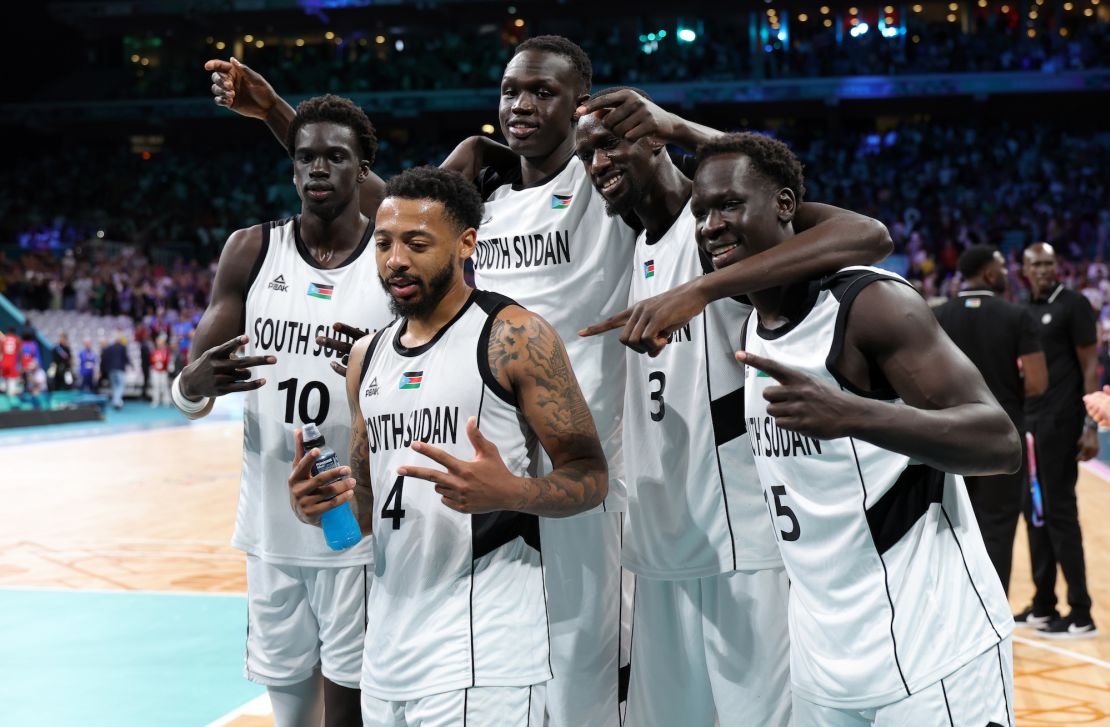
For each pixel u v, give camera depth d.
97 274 24.77
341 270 3.10
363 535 2.59
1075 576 5.29
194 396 2.92
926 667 2.08
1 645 5.29
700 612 2.87
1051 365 5.32
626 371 3.02
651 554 2.89
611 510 3.14
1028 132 27.33
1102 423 2.97
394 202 2.33
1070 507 5.31
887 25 27.83
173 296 24.75
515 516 2.34
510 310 2.39
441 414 2.34
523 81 3.04
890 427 1.89
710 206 2.26
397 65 28.84
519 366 2.32
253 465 3.17
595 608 3.13
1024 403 5.28
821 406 1.89
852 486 2.15
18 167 30.80
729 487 2.78
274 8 28.41
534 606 2.35
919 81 25.22
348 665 3.06
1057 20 27.53
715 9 27.81
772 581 2.78
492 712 2.27
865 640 2.14
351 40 31.06
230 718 4.21
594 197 3.11
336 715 3.12
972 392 2.00
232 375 2.84
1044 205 24.69
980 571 2.17
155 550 7.80
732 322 2.76
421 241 2.30
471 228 2.38
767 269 2.16
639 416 2.93
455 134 30.97
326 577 3.05
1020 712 4.19
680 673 2.93
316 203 3.04
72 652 5.16
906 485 2.13
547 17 29.25
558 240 3.10
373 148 3.14
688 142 2.68
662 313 2.17
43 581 6.78
